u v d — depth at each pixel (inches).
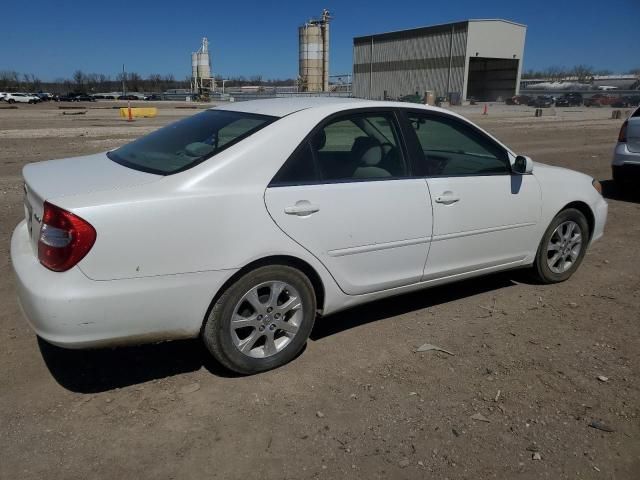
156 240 118.1
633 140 354.3
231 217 125.3
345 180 143.9
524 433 118.2
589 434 118.5
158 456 108.8
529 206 183.9
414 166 158.2
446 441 115.0
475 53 2650.1
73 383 132.6
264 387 133.2
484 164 176.1
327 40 2901.1
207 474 104.4
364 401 128.2
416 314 176.6
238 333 136.6
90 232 112.4
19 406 123.1
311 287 141.7
